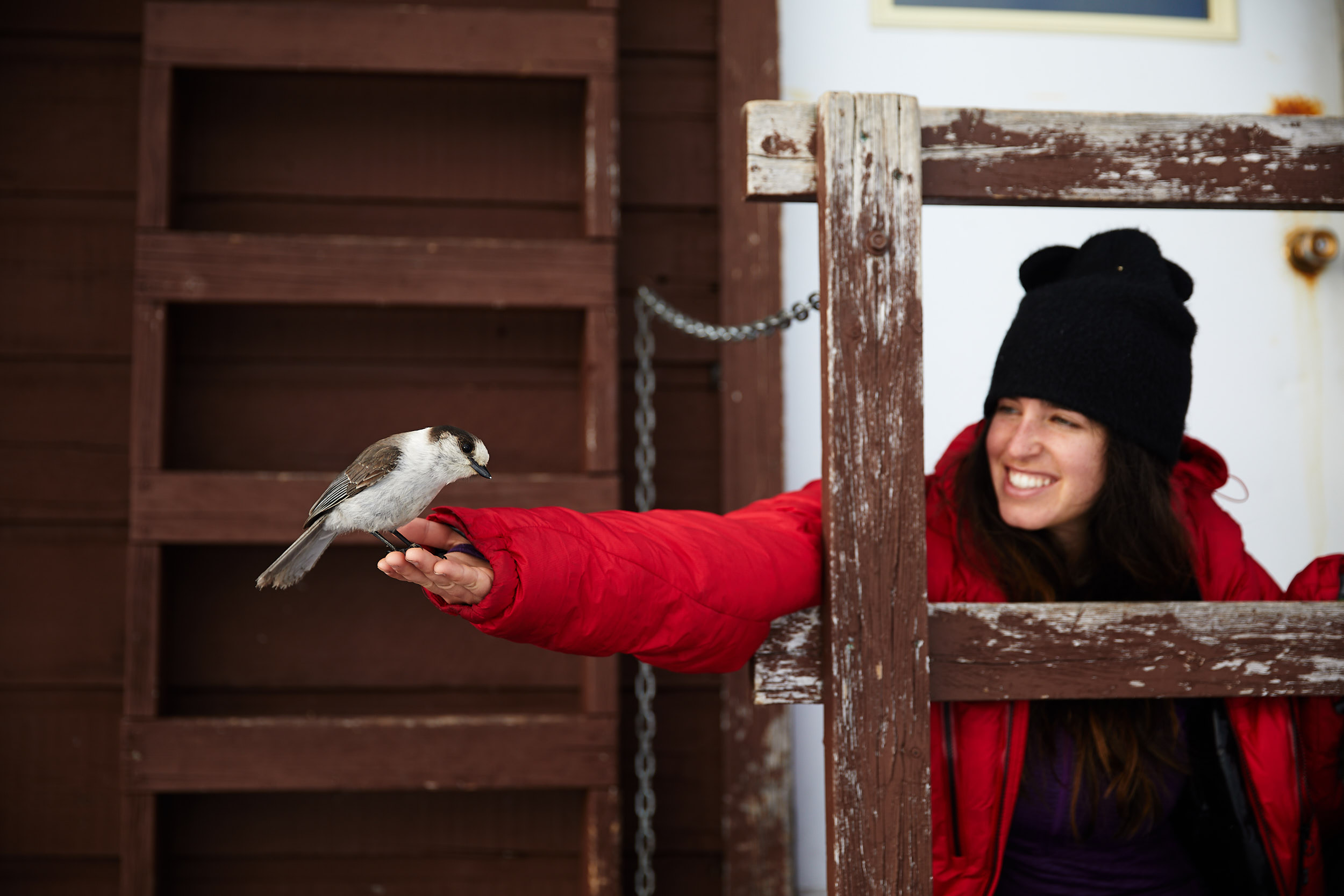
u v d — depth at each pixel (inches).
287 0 102.3
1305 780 63.9
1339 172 61.5
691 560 49.8
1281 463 116.4
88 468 101.6
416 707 102.7
